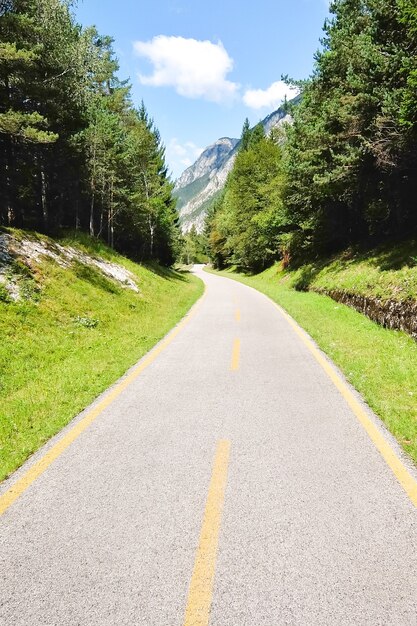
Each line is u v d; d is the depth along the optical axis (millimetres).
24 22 14727
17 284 12023
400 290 11461
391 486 4043
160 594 2816
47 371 8414
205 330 12680
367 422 5555
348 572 2957
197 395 6809
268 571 2990
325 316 13867
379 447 4848
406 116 11734
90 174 24609
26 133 14203
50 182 22828
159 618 2627
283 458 4648
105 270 18906
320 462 4535
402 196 16484
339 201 22219
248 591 2818
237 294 25781
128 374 8133
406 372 7195
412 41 12984
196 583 2898
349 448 4840
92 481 4293
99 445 5121
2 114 13680
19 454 4922
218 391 6961
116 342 11070
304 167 21391
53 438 5359
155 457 4770
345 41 17375
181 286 30891
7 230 14836
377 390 6582
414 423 5340
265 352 9586
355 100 15508
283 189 28609
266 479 4227
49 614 2678
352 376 7418
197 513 3701
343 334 10750
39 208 22922
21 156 18766
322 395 6621
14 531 3525
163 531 3469
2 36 15008
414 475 4230
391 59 13438
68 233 21219
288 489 4035
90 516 3705
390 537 3322
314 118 20953
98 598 2797
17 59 14156
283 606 2688
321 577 2918
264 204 43438
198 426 5590
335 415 5816
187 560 3125
